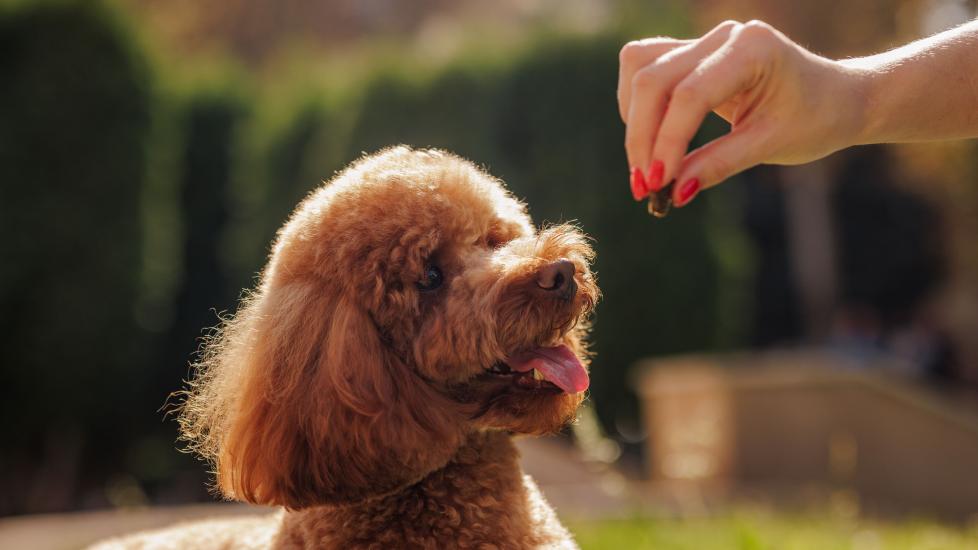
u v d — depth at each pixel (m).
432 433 2.23
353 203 2.40
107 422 8.88
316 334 2.28
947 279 18.50
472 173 2.59
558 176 9.64
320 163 10.24
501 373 2.38
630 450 10.08
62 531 5.52
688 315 9.75
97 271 8.59
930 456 7.36
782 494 7.36
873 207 19.84
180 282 10.76
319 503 2.23
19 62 8.41
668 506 5.83
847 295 19.97
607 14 10.55
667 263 9.68
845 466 7.54
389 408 2.21
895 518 6.75
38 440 8.59
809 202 18.77
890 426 7.49
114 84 8.77
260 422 2.25
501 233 2.59
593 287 2.46
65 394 8.48
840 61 1.84
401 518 2.31
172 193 9.68
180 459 10.14
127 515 6.03
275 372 2.26
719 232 10.16
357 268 2.33
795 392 7.94
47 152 8.38
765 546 4.16
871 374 7.56
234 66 12.28
